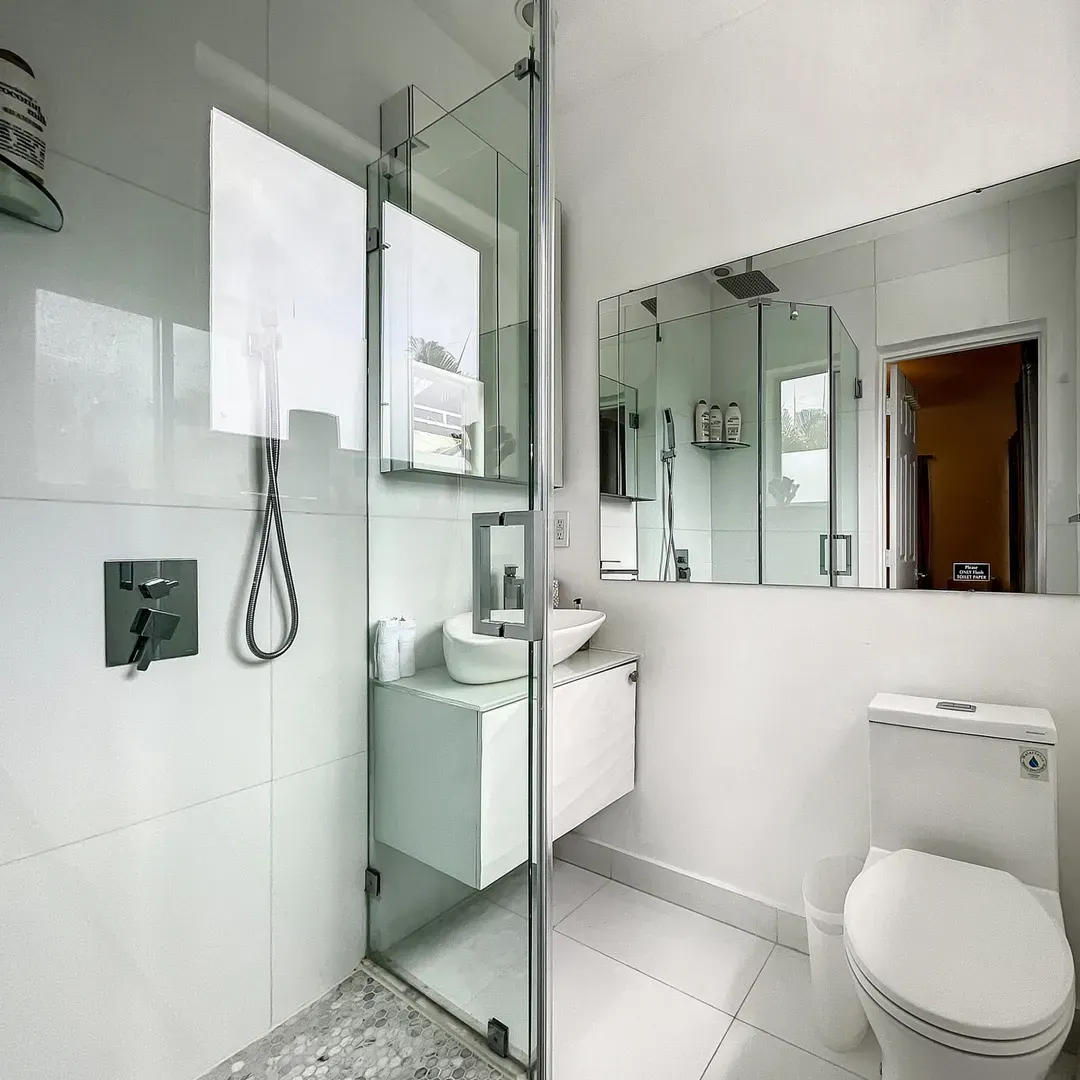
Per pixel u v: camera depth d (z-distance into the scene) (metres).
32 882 0.83
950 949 1.06
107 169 0.89
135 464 0.91
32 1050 0.84
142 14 0.93
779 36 1.82
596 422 2.25
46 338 0.83
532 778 1.33
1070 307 1.43
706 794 1.98
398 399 1.22
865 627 1.70
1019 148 1.49
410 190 1.24
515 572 1.31
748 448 1.91
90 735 0.88
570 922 1.92
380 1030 1.16
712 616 1.97
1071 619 1.43
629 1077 1.35
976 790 1.38
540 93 1.36
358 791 1.18
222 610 1.02
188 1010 0.98
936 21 1.58
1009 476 1.50
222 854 1.02
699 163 1.99
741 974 1.68
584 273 2.28
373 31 1.20
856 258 1.71
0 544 0.80
